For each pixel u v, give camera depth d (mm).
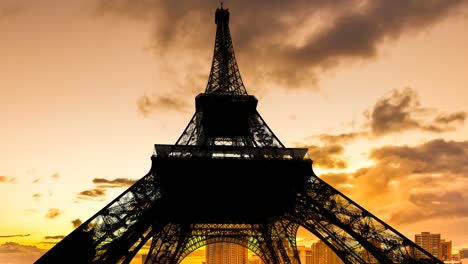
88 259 75875
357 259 91688
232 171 96562
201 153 99250
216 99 125125
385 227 87188
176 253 127188
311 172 98812
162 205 90000
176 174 94625
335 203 92188
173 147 98938
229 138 123062
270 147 101438
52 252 73750
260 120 122000
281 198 99750
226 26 152375
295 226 130500
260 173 97062
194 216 109312
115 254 79062
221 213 107875
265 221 122688
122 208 84312
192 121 116812
